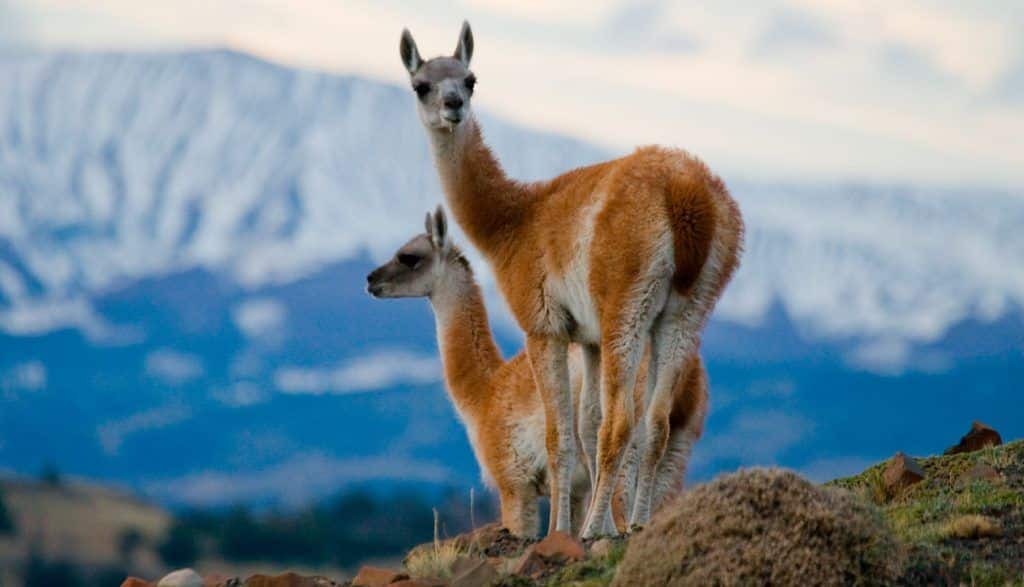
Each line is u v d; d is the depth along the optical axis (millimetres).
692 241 45781
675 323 46969
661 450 47000
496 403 56125
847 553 34656
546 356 49625
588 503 54062
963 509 41219
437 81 52719
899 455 47719
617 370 46406
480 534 48594
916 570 36062
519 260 49906
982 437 52562
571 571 39625
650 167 46906
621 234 46406
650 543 35688
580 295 48125
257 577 42094
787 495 35406
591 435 50000
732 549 34625
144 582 43438
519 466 55344
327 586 42375
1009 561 37156
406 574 42312
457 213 52062
